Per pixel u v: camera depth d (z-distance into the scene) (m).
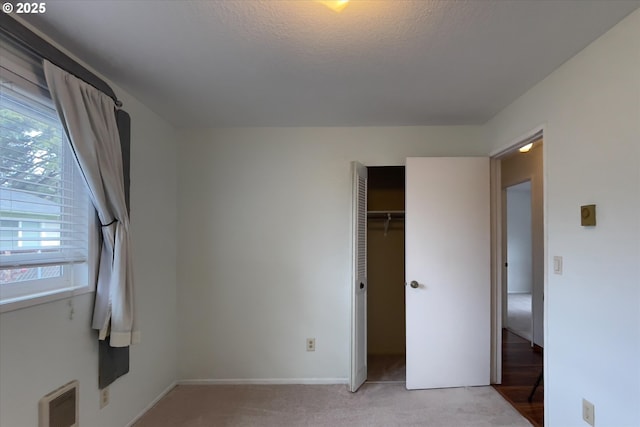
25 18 1.43
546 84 2.01
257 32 1.54
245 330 2.88
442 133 2.93
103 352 1.87
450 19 1.45
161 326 2.62
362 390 2.69
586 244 1.68
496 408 2.38
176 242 2.89
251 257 2.91
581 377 1.71
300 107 2.49
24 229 1.45
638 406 1.40
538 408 2.38
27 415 1.44
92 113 1.70
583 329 1.70
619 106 1.49
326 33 1.55
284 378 2.86
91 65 1.85
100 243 1.84
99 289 1.81
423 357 2.71
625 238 1.46
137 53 1.73
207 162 2.93
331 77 2.01
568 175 1.82
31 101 1.50
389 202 3.55
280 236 2.92
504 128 2.53
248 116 2.67
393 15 1.42
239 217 2.92
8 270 1.41
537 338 3.63
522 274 7.31
